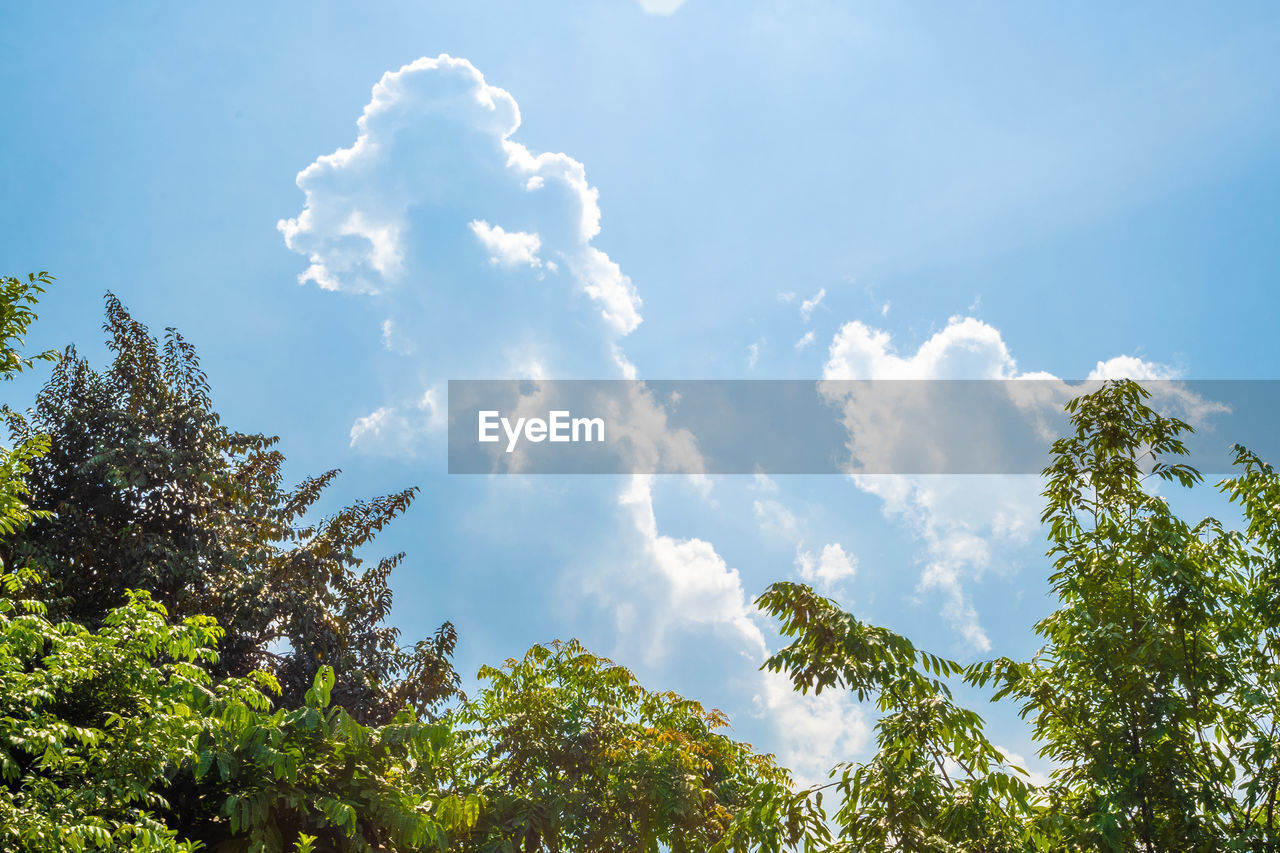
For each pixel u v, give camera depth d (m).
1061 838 7.15
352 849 9.66
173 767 8.53
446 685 15.95
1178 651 7.56
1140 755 7.28
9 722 6.81
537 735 12.41
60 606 13.00
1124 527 8.05
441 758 11.57
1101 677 7.51
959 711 7.46
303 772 9.66
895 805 7.33
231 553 14.82
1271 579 7.71
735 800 13.06
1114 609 7.87
